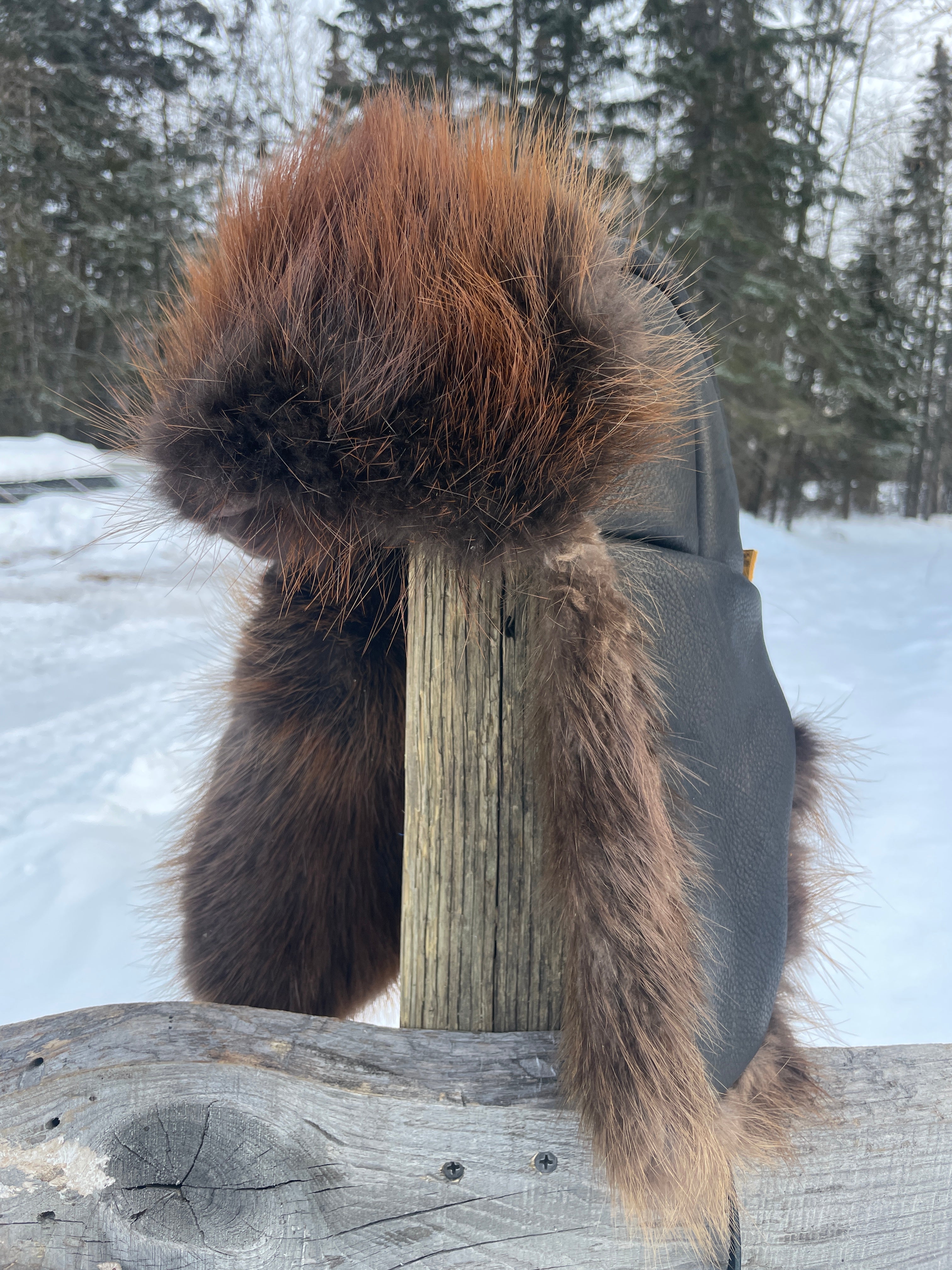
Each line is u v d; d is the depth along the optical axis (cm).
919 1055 85
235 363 60
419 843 72
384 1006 123
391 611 84
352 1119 67
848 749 111
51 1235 67
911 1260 80
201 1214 66
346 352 58
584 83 1109
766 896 77
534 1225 69
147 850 264
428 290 59
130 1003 72
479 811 69
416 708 70
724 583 78
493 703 68
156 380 70
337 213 63
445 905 71
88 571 736
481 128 66
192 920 94
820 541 1465
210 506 66
